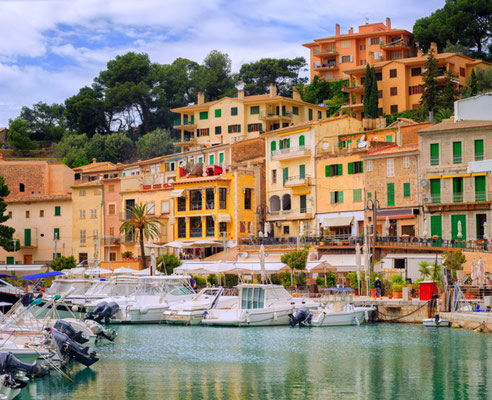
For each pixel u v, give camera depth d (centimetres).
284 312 5925
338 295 6106
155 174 11112
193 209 10288
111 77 17188
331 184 9131
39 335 4059
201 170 10794
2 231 10031
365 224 8488
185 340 5122
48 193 12725
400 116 12212
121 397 3422
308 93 14950
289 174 9769
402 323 5878
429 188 8025
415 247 7362
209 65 17262
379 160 8475
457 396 3369
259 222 10156
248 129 13225
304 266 7169
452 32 14075
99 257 11150
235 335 5344
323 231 9056
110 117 17150
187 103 17000
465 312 5544
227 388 3578
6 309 5653
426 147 8069
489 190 7644
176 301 6438
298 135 9688
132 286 7000
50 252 11538
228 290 6744
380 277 6825
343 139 9519
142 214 9562
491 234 7600
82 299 6681
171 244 9538
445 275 5806
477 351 4428
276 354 4488
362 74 13325
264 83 16638
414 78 12719
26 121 17550
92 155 15700
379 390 3506
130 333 5556
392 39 14888
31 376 3794
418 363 4116
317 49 15775
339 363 4166
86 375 3906
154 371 4003
